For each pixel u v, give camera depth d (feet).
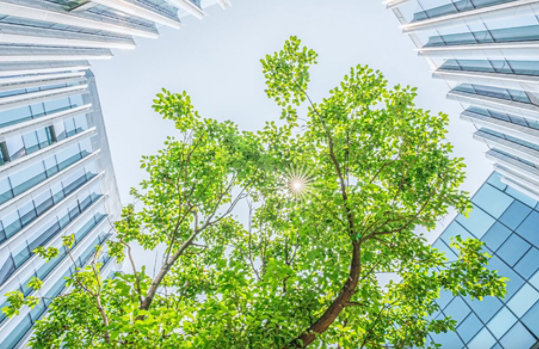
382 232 22.36
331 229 22.93
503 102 63.82
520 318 44.83
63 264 75.41
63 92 84.02
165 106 31.99
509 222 54.19
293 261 31.07
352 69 29.91
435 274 25.89
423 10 73.26
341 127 30.78
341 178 25.88
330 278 20.94
